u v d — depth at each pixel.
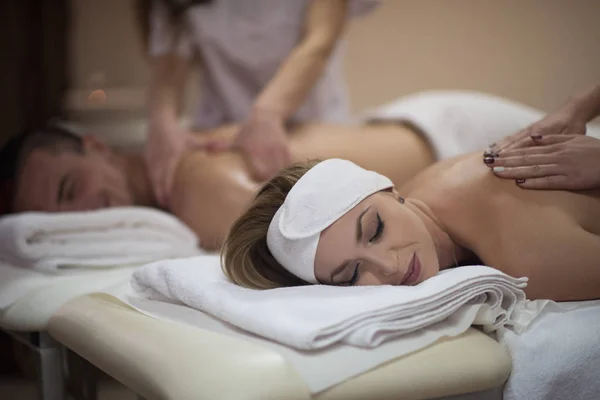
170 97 2.10
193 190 1.82
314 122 1.98
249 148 1.78
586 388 0.96
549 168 1.16
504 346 0.99
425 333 0.94
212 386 0.80
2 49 2.55
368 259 1.04
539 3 2.16
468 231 1.19
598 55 2.07
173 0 2.10
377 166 1.81
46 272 1.52
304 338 0.85
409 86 2.47
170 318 1.06
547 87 2.18
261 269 1.18
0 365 2.29
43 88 2.62
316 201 1.08
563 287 1.10
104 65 2.75
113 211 1.71
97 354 1.04
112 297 1.23
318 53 1.85
